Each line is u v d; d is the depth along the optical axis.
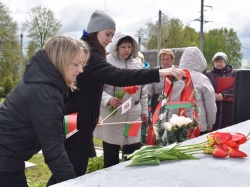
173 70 2.25
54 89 1.65
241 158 1.73
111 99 3.32
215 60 4.81
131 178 1.38
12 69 31.44
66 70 1.70
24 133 1.67
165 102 2.73
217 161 1.67
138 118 3.54
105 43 2.52
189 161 1.66
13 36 29.55
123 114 3.38
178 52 13.70
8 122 1.66
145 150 1.69
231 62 48.81
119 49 3.47
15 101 1.65
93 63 2.30
